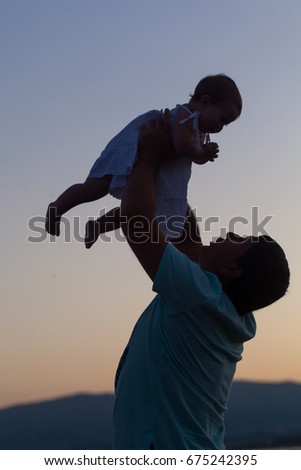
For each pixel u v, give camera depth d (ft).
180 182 13.04
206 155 13.08
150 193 11.25
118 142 13.14
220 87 13.93
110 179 13.47
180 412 10.92
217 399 11.32
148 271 10.93
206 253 11.71
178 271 10.73
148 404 10.89
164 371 10.94
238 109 14.14
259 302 11.40
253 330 11.96
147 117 13.11
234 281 11.35
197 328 11.00
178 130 12.77
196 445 10.96
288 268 11.71
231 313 11.21
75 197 13.70
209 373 11.13
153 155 11.91
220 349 11.21
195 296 10.82
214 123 13.92
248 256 11.35
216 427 11.50
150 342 11.08
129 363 11.16
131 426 10.91
